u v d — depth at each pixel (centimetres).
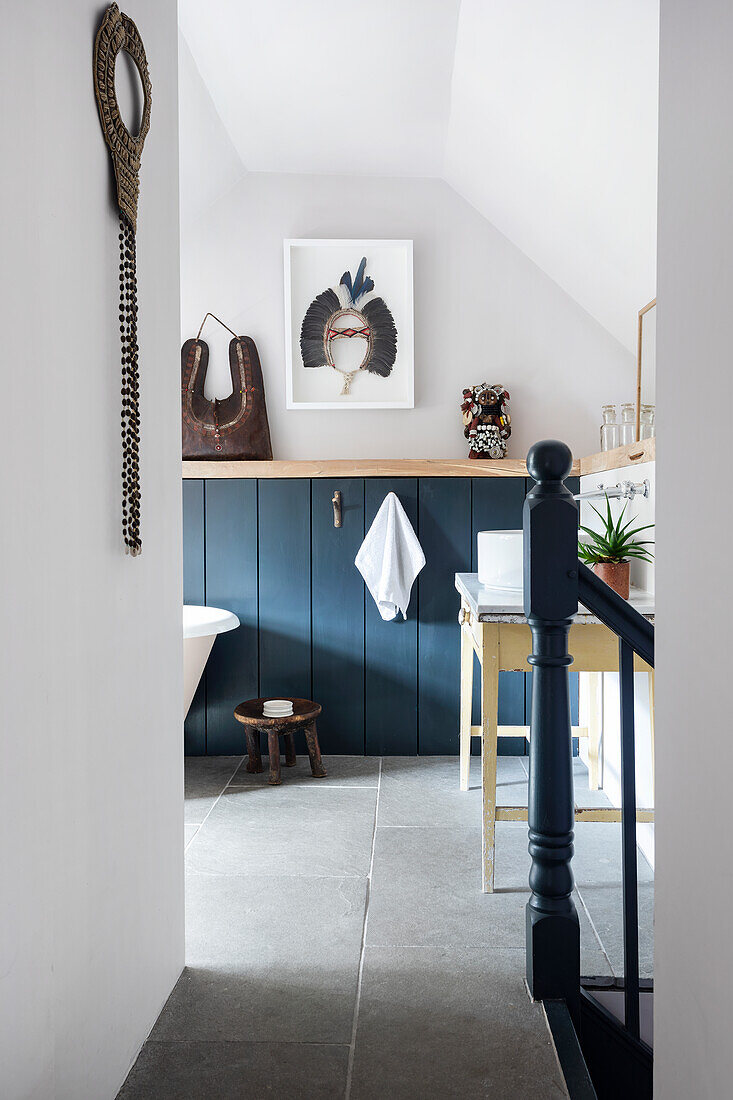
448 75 286
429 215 378
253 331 377
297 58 279
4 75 104
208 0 248
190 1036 163
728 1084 92
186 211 367
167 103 175
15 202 107
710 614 98
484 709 232
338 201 377
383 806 303
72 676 125
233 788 325
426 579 365
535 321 378
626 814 167
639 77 211
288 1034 164
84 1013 130
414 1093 147
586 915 222
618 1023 174
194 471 363
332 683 368
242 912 220
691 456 104
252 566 366
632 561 295
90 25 133
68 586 124
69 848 124
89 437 132
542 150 277
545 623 172
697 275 101
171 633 179
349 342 376
